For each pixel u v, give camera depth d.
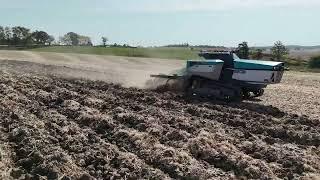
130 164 9.72
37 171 9.19
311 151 11.57
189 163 9.92
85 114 13.52
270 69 17.55
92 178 8.97
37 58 42.38
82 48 67.50
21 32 82.44
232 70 18.36
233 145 11.48
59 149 10.34
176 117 13.93
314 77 36.66
